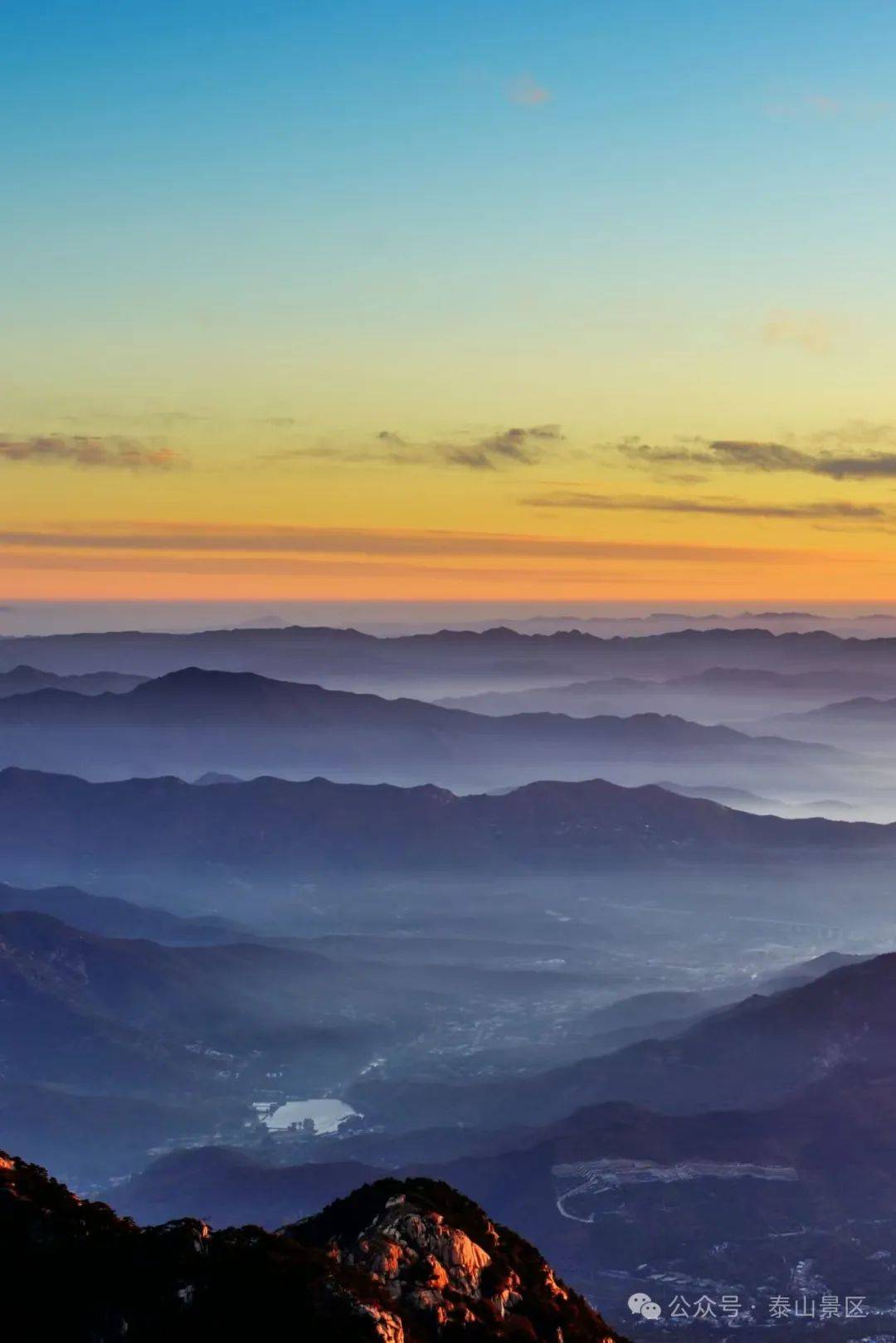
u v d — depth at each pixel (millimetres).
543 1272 109875
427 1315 98000
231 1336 89938
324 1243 106250
